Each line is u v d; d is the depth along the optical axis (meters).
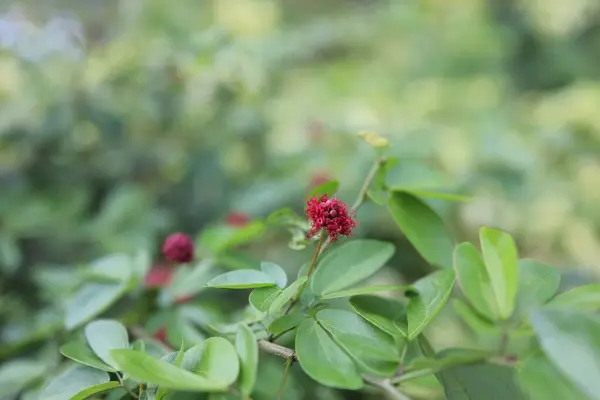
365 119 0.86
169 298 0.43
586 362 0.26
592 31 1.36
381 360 0.30
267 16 1.06
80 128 0.75
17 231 0.63
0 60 0.76
